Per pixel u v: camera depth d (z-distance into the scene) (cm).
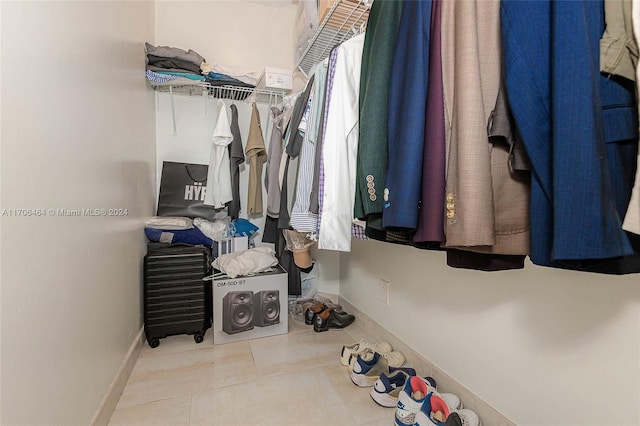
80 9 89
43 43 71
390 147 68
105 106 109
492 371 104
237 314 170
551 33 47
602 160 44
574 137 43
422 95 63
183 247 176
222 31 229
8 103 59
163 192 201
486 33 58
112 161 116
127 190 137
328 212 98
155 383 129
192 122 219
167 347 162
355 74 99
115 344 117
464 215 55
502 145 58
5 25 59
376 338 175
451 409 102
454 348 121
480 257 67
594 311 76
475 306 111
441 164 60
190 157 219
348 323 194
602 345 75
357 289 202
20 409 62
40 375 68
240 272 173
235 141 208
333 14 142
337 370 142
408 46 66
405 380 126
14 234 61
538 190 51
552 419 86
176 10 218
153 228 175
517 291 96
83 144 91
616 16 45
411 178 62
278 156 181
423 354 139
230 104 227
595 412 76
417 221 62
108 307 110
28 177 65
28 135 65
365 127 77
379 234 81
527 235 57
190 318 166
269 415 112
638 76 43
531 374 91
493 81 58
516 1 50
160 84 188
